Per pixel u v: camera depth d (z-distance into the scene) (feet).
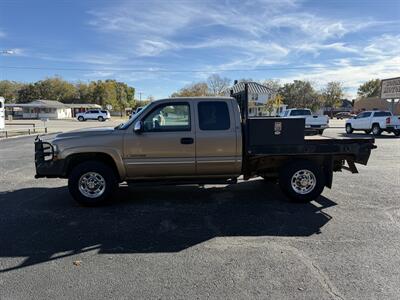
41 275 12.57
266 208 20.81
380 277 12.23
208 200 22.62
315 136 24.89
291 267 13.05
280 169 21.98
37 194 24.49
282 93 321.52
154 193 24.45
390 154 45.73
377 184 27.32
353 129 88.28
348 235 16.30
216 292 11.31
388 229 17.04
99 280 12.17
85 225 17.92
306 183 21.76
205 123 21.12
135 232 16.90
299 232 16.78
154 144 20.85
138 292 11.35
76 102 359.05
